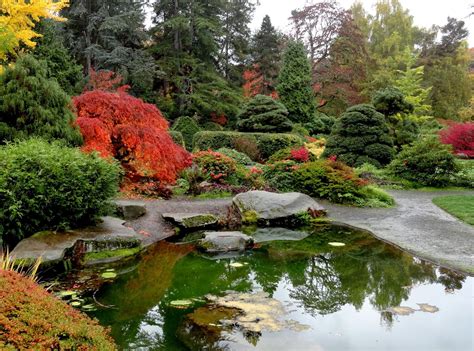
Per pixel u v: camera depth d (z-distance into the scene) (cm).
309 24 2428
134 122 733
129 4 2302
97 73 1809
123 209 628
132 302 356
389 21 3167
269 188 941
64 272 423
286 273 449
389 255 512
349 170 930
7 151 466
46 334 187
